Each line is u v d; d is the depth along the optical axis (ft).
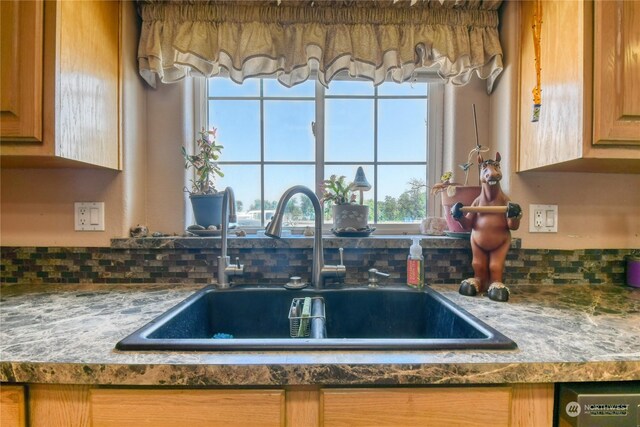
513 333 2.36
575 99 3.11
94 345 2.16
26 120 2.93
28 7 2.93
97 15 3.57
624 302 3.24
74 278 4.00
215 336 3.51
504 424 1.99
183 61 4.18
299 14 4.23
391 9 4.24
